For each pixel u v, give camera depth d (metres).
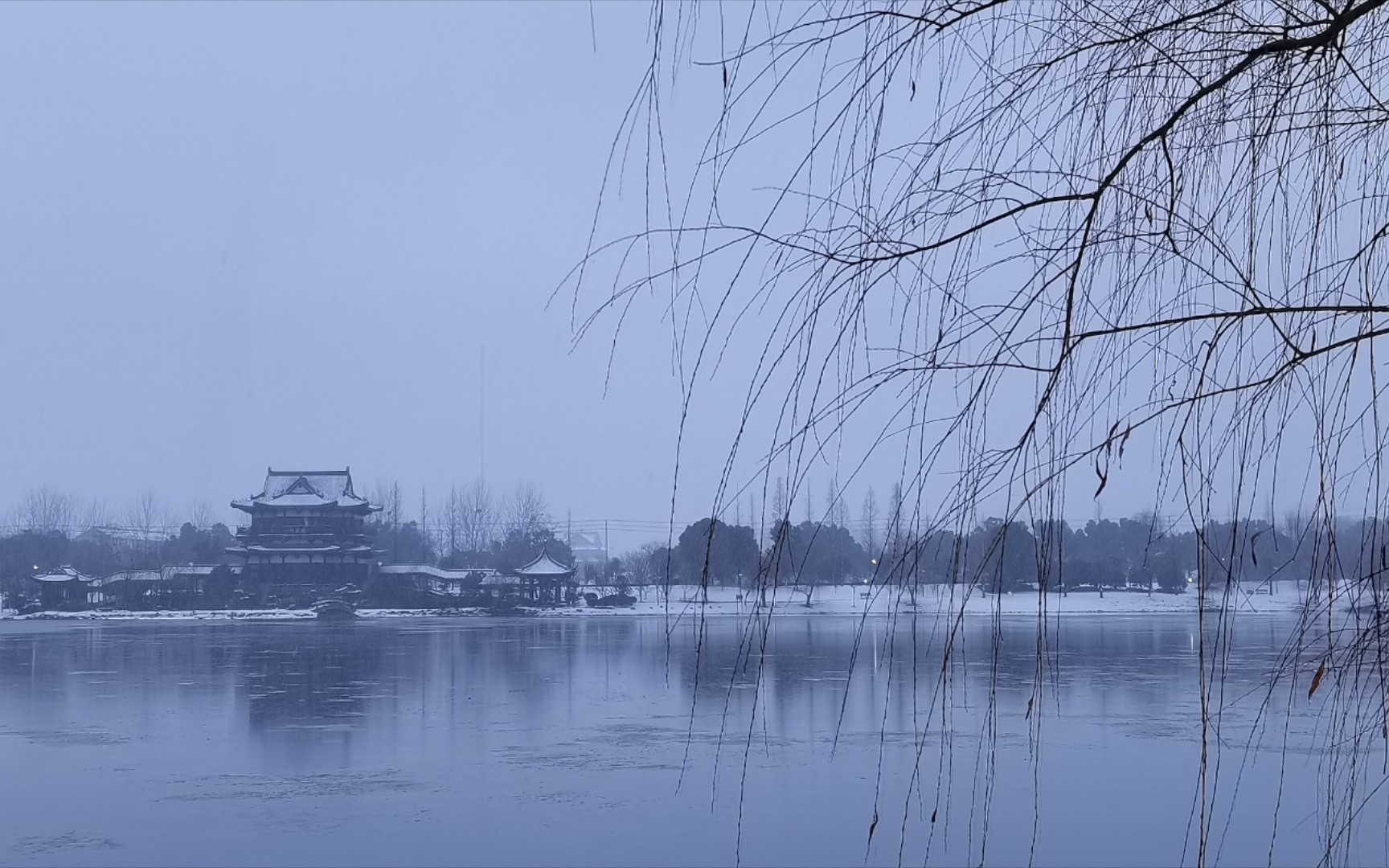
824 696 27.30
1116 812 14.64
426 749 20.61
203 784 17.62
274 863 13.15
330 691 30.38
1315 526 2.83
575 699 28.02
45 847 13.93
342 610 79.44
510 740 21.50
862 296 2.57
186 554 98.88
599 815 15.19
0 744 21.73
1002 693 24.09
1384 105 2.77
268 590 85.38
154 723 24.56
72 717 25.62
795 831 14.11
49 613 81.25
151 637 56.38
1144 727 20.97
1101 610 61.81
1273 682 3.21
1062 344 2.49
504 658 40.88
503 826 14.66
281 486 89.12
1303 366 2.76
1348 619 2.87
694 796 16.16
